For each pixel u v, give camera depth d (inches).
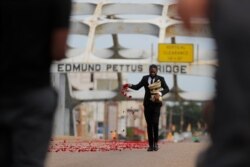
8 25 234.2
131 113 2696.9
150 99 967.6
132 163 804.6
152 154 933.2
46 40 239.8
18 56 235.1
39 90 238.7
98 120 3449.8
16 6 233.3
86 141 1457.9
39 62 238.8
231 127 181.9
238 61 182.9
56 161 817.5
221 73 185.3
